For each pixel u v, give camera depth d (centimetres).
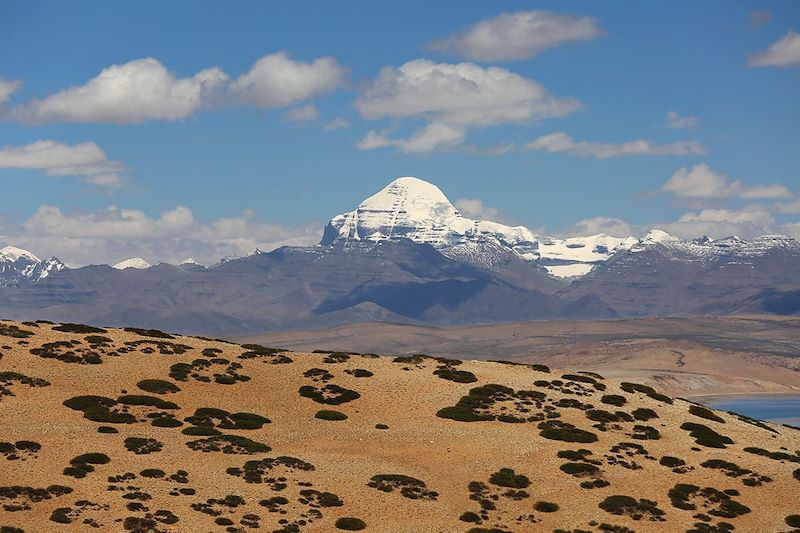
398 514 18625
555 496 19950
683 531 18675
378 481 19838
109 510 17488
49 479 18425
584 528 18675
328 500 18838
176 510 17825
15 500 17462
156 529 16950
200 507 18000
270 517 17988
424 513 18750
